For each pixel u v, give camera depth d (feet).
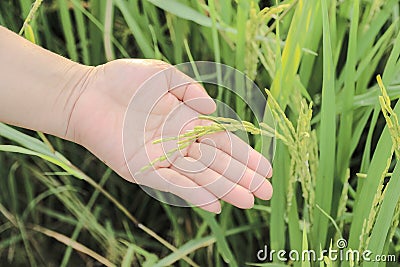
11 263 3.14
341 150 2.60
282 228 2.59
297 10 2.39
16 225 3.03
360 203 2.46
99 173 3.01
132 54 2.93
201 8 2.60
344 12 2.60
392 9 2.60
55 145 2.98
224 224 2.78
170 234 2.99
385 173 2.26
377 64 2.76
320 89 2.74
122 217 3.05
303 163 2.42
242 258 2.93
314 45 2.58
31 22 2.69
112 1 2.61
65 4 2.67
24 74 2.30
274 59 2.54
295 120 2.59
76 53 2.81
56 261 3.12
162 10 2.88
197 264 2.95
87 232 3.08
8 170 3.06
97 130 2.33
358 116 2.68
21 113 2.33
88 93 2.33
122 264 2.75
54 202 3.13
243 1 2.49
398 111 2.33
